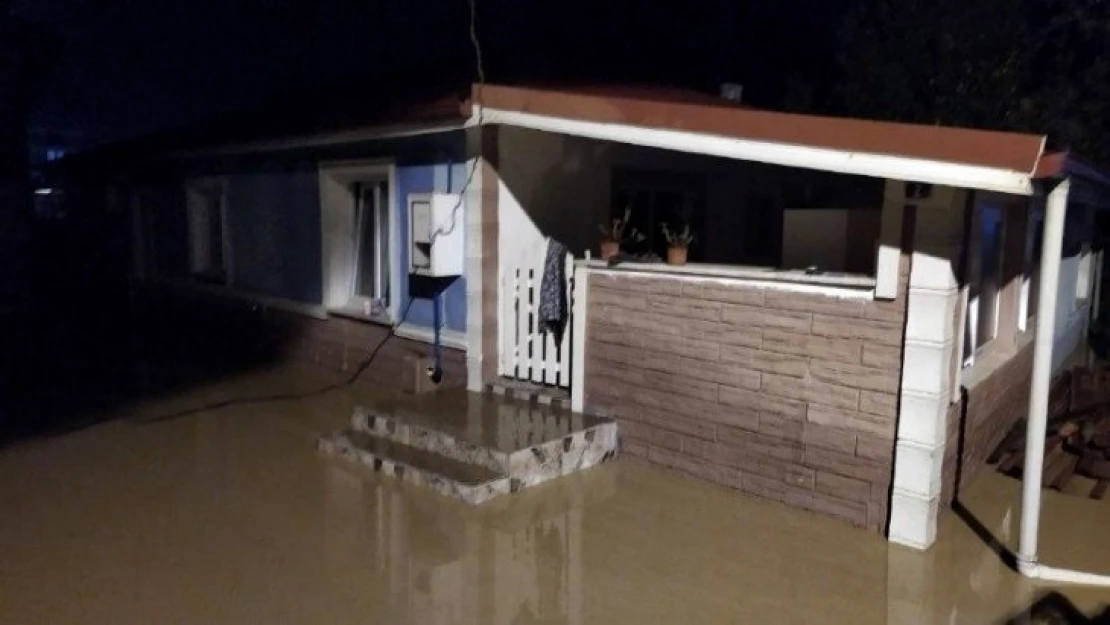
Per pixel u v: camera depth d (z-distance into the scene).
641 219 9.28
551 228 8.27
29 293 16.22
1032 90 13.41
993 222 6.86
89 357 11.63
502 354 7.95
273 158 10.59
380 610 4.43
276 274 10.84
